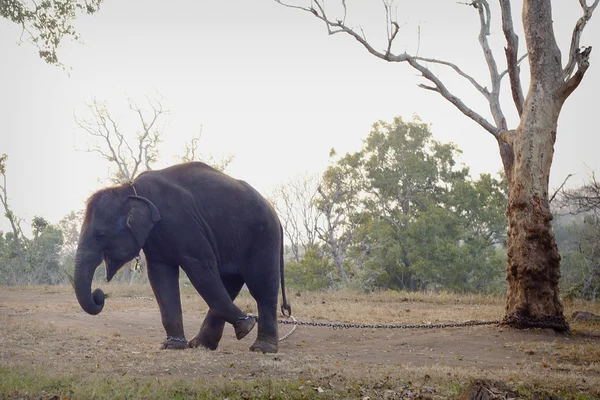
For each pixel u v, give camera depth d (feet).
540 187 50.06
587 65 48.91
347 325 45.55
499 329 48.52
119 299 71.41
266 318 36.83
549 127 50.42
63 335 38.40
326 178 168.25
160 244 35.42
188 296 75.46
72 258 177.17
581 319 56.29
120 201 35.37
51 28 87.25
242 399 24.47
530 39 50.93
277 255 37.58
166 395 23.82
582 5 49.57
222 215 35.91
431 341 43.52
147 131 147.84
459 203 160.76
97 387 24.16
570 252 136.36
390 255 149.69
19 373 25.86
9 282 155.33
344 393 25.58
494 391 25.96
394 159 172.76
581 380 29.01
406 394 25.91
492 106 56.13
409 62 56.18
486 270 144.05
